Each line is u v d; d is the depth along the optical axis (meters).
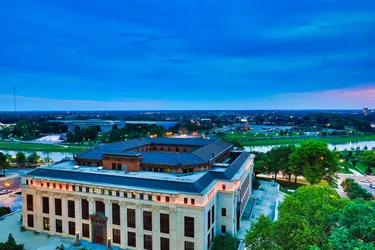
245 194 136.75
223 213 106.25
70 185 107.00
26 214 114.75
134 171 116.44
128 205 98.50
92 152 129.50
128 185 100.31
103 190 101.94
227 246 94.88
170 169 115.06
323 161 157.12
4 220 124.62
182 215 92.50
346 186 159.88
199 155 122.00
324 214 66.00
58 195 108.38
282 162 182.38
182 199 93.00
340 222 60.59
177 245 93.19
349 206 61.12
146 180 101.12
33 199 113.12
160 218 95.31
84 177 108.25
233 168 120.75
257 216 127.94
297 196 77.50
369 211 59.28
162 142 165.12
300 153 162.00
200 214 90.12
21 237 108.19
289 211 73.12
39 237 108.25
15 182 191.25
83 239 105.81
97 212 103.12
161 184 98.19
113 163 119.81
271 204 144.00
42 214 112.38
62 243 102.94
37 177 112.50
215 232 105.19
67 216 107.88
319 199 72.25
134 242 98.81
